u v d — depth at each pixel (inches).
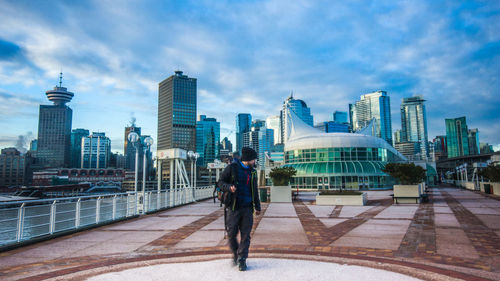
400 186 797.9
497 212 547.8
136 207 564.7
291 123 2780.5
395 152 2659.9
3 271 208.4
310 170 2028.8
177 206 768.3
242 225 190.5
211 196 1157.1
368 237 323.6
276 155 7406.5
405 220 460.1
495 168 1112.8
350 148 2090.3
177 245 289.9
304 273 170.7
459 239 309.3
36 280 168.7
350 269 179.2
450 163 5305.1
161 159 897.5
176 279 162.2
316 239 314.7
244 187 195.0
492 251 257.0
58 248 287.0
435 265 213.5
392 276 164.6
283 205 780.0
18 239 298.2
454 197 1002.1
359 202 765.3
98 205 442.0
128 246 290.5
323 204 793.6
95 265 200.1
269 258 213.0
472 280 161.6
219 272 175.2
